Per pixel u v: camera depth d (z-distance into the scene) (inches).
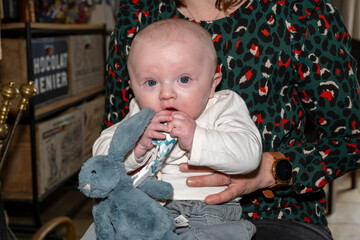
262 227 40.1
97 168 29.5
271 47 40.9
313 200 43.3
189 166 36.2
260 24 41.4
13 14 110.5
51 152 102.7
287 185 40.2
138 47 34.9
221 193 35.9
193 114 34.8
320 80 40.6
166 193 32.2
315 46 40.4
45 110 100.1
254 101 40.9
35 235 48.4
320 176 40.5
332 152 41.1
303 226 40.2
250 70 41.0
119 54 45.6
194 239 33.2
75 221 107.2
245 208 41.8
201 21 42.4
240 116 37.1
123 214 29.7
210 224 35.0
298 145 43.3
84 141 121.1
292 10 41.3
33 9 100.1
